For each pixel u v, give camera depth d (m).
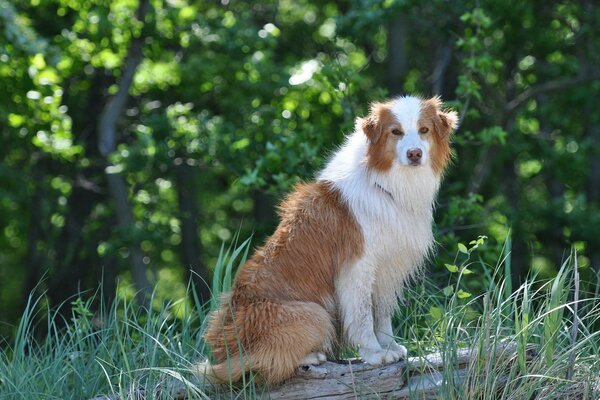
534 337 6.68
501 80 16.28
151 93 17.33
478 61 10.83
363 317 6.55
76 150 14.37
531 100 18.27
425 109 6.66
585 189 19.59
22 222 21.08
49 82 13.63
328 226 6.59
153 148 13.69
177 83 16.02
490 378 6.20
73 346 7.20
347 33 14.32
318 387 6.34
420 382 6.39
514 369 6.21
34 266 19.42
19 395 6.71
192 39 15.20
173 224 15.56
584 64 16.72
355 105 11.43
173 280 21.84
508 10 14.18
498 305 6.40
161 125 14.20
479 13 11.00
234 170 14.01
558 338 6.64
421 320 7.63
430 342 6.61
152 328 7.18
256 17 18.11
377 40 18.73
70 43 15.01
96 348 7.21
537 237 16.41
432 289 8.28
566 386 6.28
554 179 19.28
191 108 16.14
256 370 6.29
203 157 14.02
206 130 14.07
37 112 14.00
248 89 15.53
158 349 7.04
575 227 15.81
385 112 6.62
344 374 6.34
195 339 7.58
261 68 15.31
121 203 15.05
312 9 19.45
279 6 18.84
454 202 10.88
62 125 14.09
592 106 16.80
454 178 16.19
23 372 6.88
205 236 21.28
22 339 7.11
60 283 18.91
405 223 6.61
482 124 16.47
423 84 17.66
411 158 6.42
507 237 6.91
